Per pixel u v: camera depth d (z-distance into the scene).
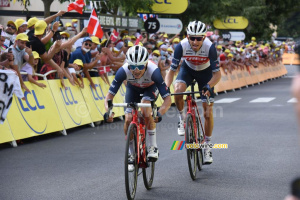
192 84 7.42
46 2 15.34
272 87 25.89
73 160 7.64
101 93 12.82
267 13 37.53
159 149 8.55
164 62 16.98
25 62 9.89
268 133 10.12
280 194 5.46
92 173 6.69
